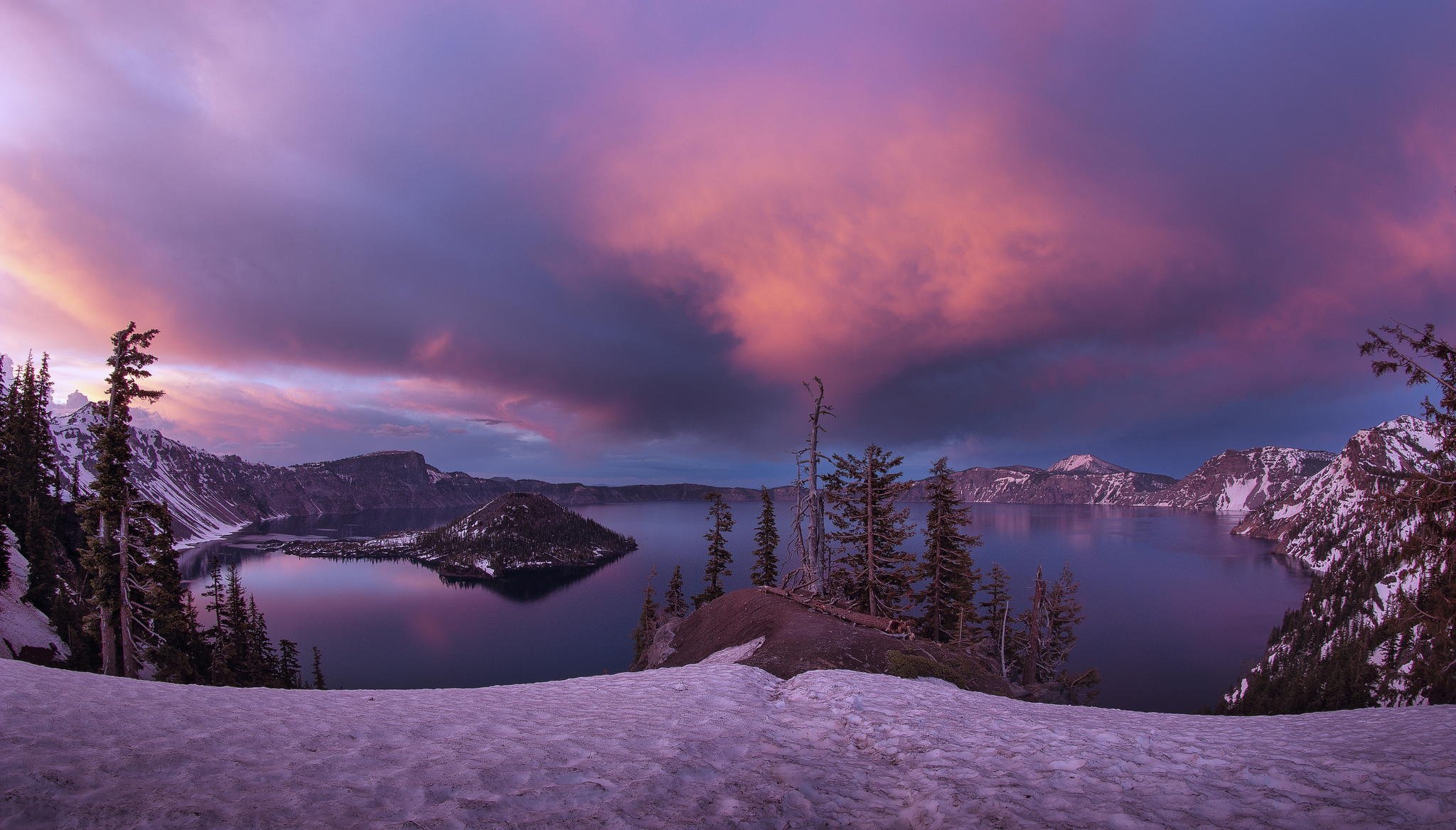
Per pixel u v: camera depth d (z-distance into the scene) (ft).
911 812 16.89
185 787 16.63
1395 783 17.58
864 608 127.03
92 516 101.81
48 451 264.93
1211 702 317.63
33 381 257.34
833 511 129.80
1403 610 76.33
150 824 13.99
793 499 132.67
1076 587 163.53
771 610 95.40
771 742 24.53
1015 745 24.02
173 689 32.12
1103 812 16.29
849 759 22.50
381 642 553.64
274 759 19.75
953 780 19.19
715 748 22.86
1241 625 491.31
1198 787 18.37
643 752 21.83
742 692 35.88
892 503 129.18
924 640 76.33
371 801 16.21
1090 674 126.82
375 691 35.96
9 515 212.64
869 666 64.28
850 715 29.71
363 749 21.38
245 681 206.59
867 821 16.25
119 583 103.24
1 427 242.99
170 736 21.62
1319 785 18.02
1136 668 374.22
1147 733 26.58
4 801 14.48
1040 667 143.95
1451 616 70.28
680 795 17.44
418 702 31.40
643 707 31.07
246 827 14.10
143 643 111.45
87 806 14.83
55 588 195.00
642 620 219.00
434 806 15.92
